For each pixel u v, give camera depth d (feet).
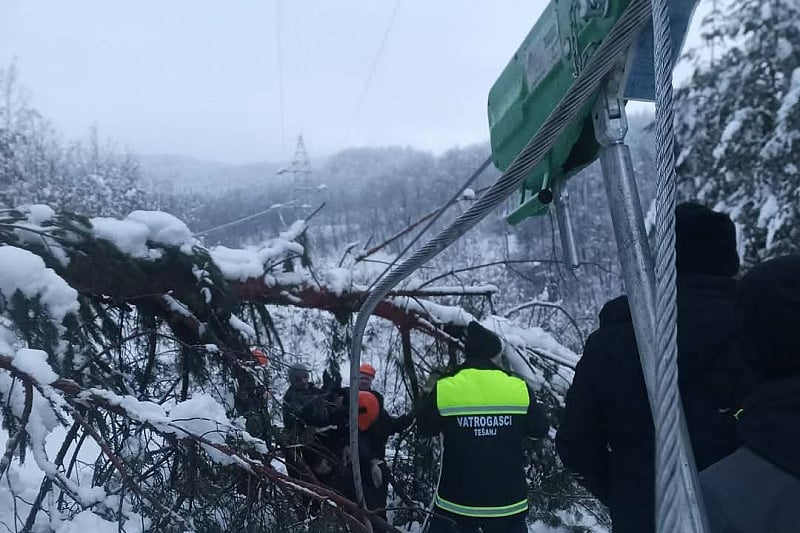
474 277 21.30
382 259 16.11
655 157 2.39
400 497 14.33
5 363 7.31
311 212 14.82
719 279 5.26
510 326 16.17
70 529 8.80
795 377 3.01
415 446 14.25
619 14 3.03
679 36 3.13
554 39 3.75
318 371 14.35
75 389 8.11
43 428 7.97
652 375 2.69
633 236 2.96
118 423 9.62
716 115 34.19
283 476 9.05
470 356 10.89
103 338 10.98
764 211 28.96
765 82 32.35
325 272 14.17
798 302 3.02
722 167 32.68
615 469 5.18
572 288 18.17
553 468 14.12
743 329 3.25
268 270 13.32
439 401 10.41
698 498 2.20
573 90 2.95
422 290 15.30
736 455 3.13
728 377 4.77
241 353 11.32
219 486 9.46
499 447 10.27
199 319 11.76
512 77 4.51
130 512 9.32
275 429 11.04
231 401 11.64
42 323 8.05
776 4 31.91
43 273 8.20
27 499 10.28
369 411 12.79
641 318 2.83
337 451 12.57
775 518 2.76
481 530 10.12
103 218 10.67
